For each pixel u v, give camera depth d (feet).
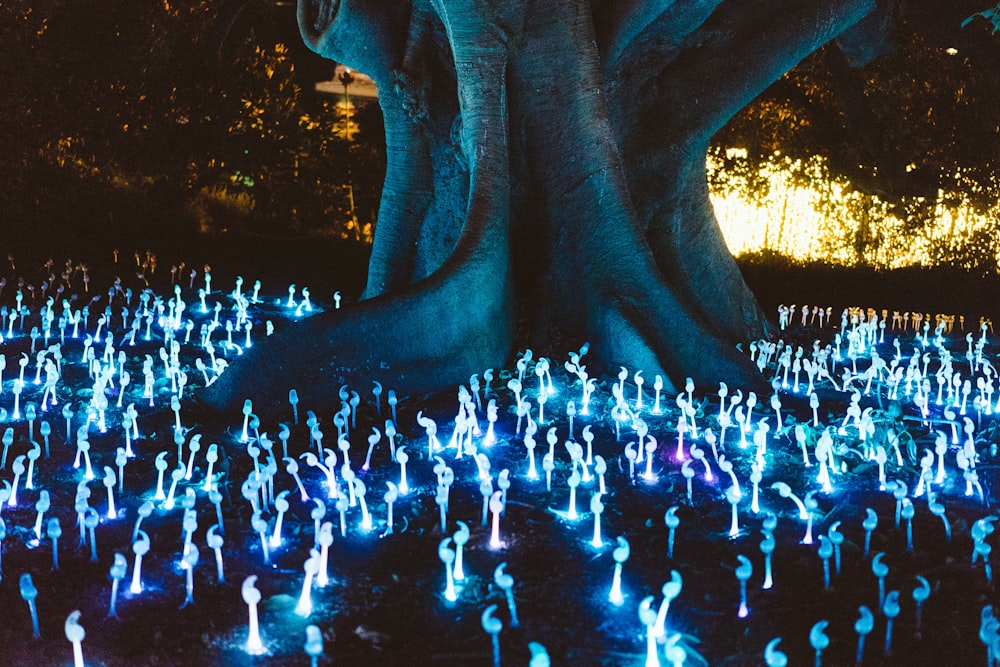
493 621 13.65
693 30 33.45
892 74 54.44
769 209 61.21
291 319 37.68
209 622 15.72
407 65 33.50
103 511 19.98
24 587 14.52
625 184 31.24
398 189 35.14
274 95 59.88
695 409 26.21
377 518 19.65
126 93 55.26
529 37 30.63
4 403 26.73
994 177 53.52
